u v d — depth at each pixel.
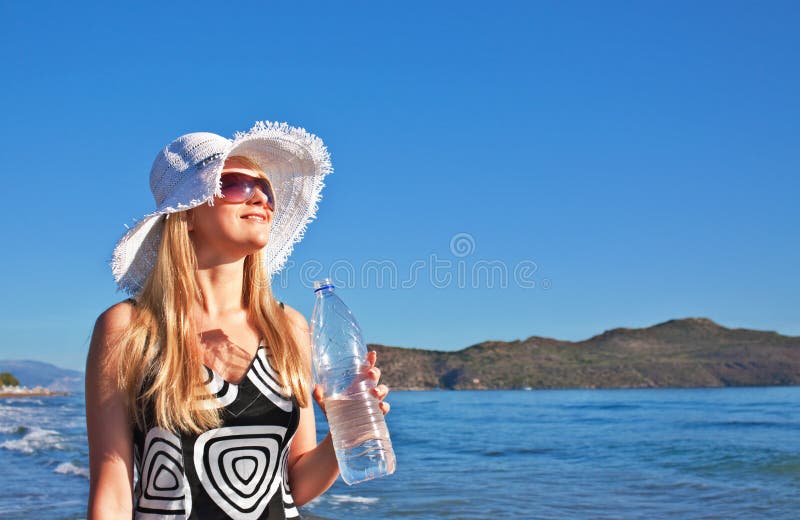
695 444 18.59
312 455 2.05
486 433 26.00
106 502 1.70
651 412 41.75
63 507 8.61
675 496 9.60
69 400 84.75
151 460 1.73
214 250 1.96
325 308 2.18
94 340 1.81
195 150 1.98
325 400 2.08
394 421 36.72
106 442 1.74
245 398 1.81
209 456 1.75
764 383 177.75
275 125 2.10
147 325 1.80
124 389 1.75
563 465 14.25
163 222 2.06
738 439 20.36
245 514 1.76
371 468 2.01
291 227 2.36
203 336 1.88
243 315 1.98
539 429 28.14
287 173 2.32
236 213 1.94
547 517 7.89
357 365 2.09
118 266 2.06
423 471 13.12
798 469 12.52
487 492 9.89
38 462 14.23
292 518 1.88
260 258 2.04
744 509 8.45
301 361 1.99
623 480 11.49
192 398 1.74
